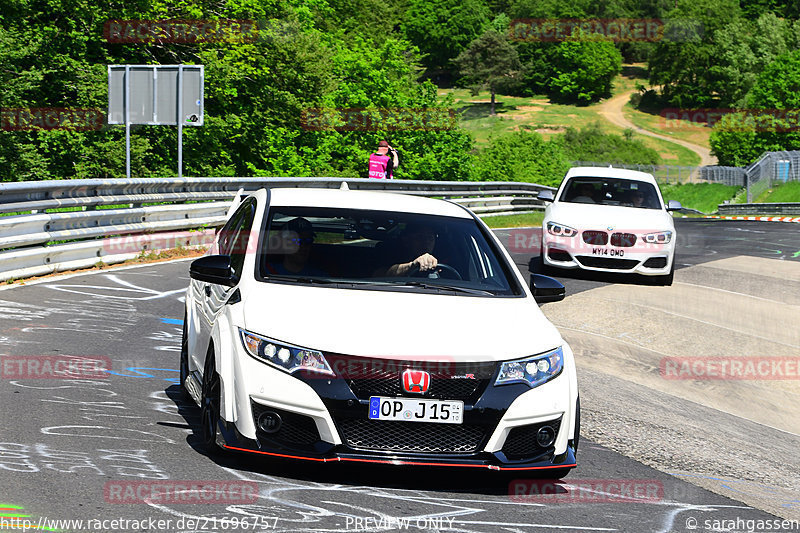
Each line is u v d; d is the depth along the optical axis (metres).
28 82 109.31
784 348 44.66
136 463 19.17
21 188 44.12
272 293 20.38
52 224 48.12
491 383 18.64
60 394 24.81
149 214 58.47
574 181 61.47
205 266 21.34
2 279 43.28
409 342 18.69
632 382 35.66
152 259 57.06
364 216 23.75
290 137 160.12
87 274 48.72
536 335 19.97
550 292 23.09
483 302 21.17
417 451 18.31
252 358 18.70
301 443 18.28
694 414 31.75
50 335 32.91
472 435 18.55
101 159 116.75
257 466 19.66
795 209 185.62
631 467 23.31
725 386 37.12
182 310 40.62
